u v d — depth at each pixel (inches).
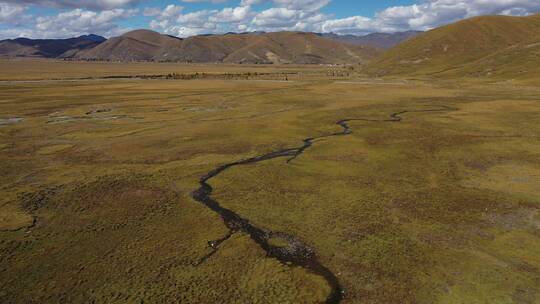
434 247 1049.5
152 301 858.1
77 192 1492.4
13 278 952.9
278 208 1320.1
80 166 1815.9
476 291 864.9
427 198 1370.6
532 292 856.9
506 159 1785.2
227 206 1347.2
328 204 1341.0
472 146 2011.6
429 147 2016.5
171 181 1596.9
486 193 1402.6
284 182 1556.3
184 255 1040.2
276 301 852.6
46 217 1285.7
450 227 1157.7
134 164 1829.5
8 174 1715.1
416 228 1155.3
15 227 1213.7
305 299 858.1
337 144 2108.8
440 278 914.7
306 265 986.1
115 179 1627.7
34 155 2009.1
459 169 1669.5
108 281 933.8
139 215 1293.1
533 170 1630.2
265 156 1920.5
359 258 1008.2
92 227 1213.7
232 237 1133.7
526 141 2073.1
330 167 1728.6
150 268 982.4
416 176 1595.7
